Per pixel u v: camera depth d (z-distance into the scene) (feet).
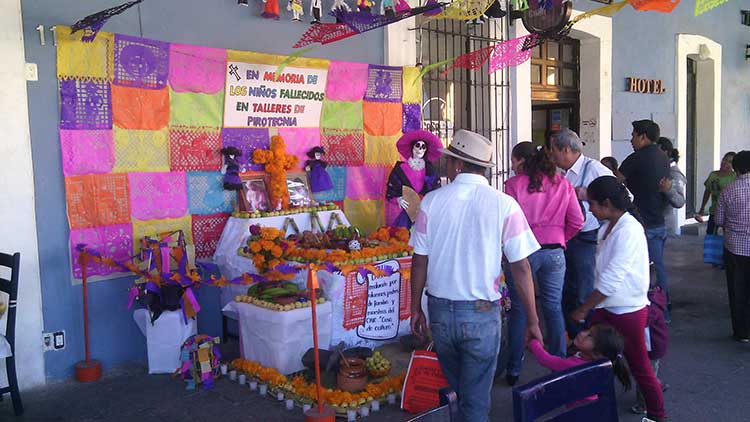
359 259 17.01
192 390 15.08
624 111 33.68
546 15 15.21
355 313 17.08
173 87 17.28
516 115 27.20
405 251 18.26
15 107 14.64
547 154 14.48
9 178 14.64
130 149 16.60
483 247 9.68
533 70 29.63
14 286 13.48
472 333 9.71
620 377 12.14
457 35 24.86
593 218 16.66
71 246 15.62
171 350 16.07
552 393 6.96
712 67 40.96
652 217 19.22
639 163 19.03
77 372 15.60
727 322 20.38
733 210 17.85
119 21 16.40
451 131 26.66
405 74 22.98
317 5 20.17
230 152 18.39
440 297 9.93
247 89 18.79
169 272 16.07
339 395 13.87
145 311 16.20
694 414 13.52
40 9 14.97
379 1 20.98
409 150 21.17
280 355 15.25
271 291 15.94
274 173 19.31
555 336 14.48
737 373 15.88
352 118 21.68
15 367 14.64
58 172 15.43
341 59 21.50
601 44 31.22
